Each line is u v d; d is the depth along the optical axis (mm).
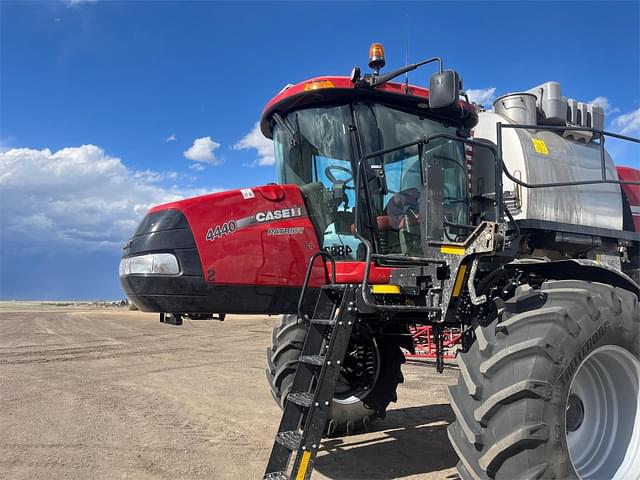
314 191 4543
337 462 4996
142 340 17891
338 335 3611
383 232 4484
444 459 5074
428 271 3873
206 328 24266
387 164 4570
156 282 4023
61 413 7094
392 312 3887
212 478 4648
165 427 6359
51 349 14906
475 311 3846
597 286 3684
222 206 4168
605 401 3812
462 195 4828
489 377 3309
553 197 5465
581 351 3379
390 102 4617
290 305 4301
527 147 5383
